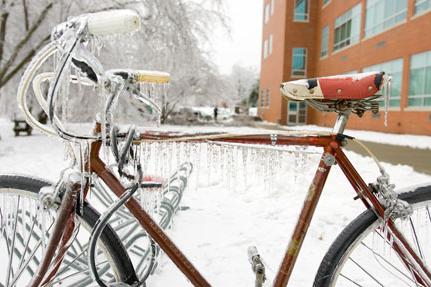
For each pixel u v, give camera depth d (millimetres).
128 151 1439
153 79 1516
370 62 17109
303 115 24344
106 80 1301
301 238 1567
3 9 11039
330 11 22016
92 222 1548
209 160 1637
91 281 1949
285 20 24203
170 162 1582
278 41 25734
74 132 1429
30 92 10766
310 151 1554
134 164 1470
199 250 3066
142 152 1521
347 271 2551
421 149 9750
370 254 2512
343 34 20266
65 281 2023
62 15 11789
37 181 1677
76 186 1506
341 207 4258
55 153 9492
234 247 3150
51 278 1489
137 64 13523
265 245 3203
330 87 1401
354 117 18094
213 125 24109
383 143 11062
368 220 1624
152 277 2455
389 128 15133
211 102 25188
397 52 14883
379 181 1605
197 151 1617
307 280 2582
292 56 24438
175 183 3426
